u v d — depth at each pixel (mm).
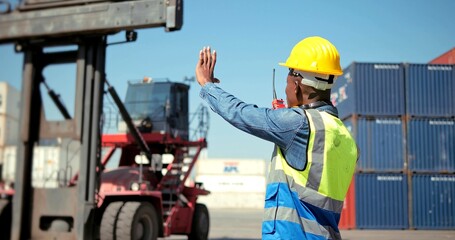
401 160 18703
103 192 8406
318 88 2035
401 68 19266
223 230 17469
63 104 5750
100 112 5852
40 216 5723
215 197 56938
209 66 2131
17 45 5691
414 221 18250
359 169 18609
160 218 9383
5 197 5855
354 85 19125
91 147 5820
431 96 19094
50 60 5785
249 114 1922
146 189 8961
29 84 5625
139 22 5191
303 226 1861
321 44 2068
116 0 5336
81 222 5699
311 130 1858
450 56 20219
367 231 17438
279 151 1970
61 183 5891
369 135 18859
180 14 5133
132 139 10578
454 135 18844
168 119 10773
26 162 5613
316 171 1862
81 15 5426
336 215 1948
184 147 11266
